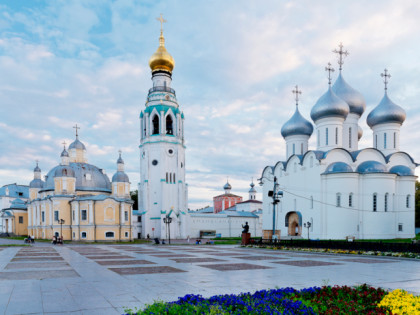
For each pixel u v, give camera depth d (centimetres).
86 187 7819
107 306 1088
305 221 5922
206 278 1622
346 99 6266
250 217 9875
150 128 8575
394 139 6078
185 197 8756
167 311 836
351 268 2036
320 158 5672
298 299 1009
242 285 1440
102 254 3161
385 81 6191
